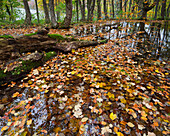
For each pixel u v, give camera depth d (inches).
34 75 122.2
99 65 139.9
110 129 64.9
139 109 78.7
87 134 62.7
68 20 348.2
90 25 401.4
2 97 91.9
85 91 97.3
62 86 104.0
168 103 84.1
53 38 182.2
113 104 83.2
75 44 187.2
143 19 533.0
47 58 154.4
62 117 73.6
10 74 113.0
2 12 472.7
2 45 129.6
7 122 71.1
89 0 608.1
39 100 88.4
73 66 138.6
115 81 109.8
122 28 328.5
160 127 66.4
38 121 71.2
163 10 666.8
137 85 104.0
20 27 361.1
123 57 160.9
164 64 140.3
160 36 242.5
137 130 64.6
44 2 497.4
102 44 212.7
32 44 159.0
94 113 76.0
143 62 147.3
